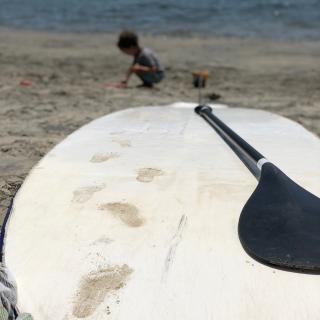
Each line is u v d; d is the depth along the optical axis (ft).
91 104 10.27
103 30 26.68
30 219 3.59
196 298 2.78
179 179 4.26
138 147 5.07
